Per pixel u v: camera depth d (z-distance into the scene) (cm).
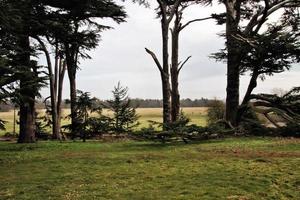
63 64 3164
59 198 999
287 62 2462
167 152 1755
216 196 984
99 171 1334
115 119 2920
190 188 1061
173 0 3036
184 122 2219
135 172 1298
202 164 1397
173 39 3325
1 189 1108
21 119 2525
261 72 2586
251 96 2688
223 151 1714
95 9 2514
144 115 8325
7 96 1667
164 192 1030
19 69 1848
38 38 2559
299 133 2348
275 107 2636
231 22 2633
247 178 1152
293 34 2377
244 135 2445
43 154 1822
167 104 2719
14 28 1941
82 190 1073
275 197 982
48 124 3559
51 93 2992
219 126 2311
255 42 2403
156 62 2730
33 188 1108
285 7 2612
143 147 1997
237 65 2623
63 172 1337
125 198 985
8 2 1942
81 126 2700
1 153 1878
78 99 2767
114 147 2044
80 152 1859
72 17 2528
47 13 2428
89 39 2623
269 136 2392
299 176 1169
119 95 2978
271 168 1288
